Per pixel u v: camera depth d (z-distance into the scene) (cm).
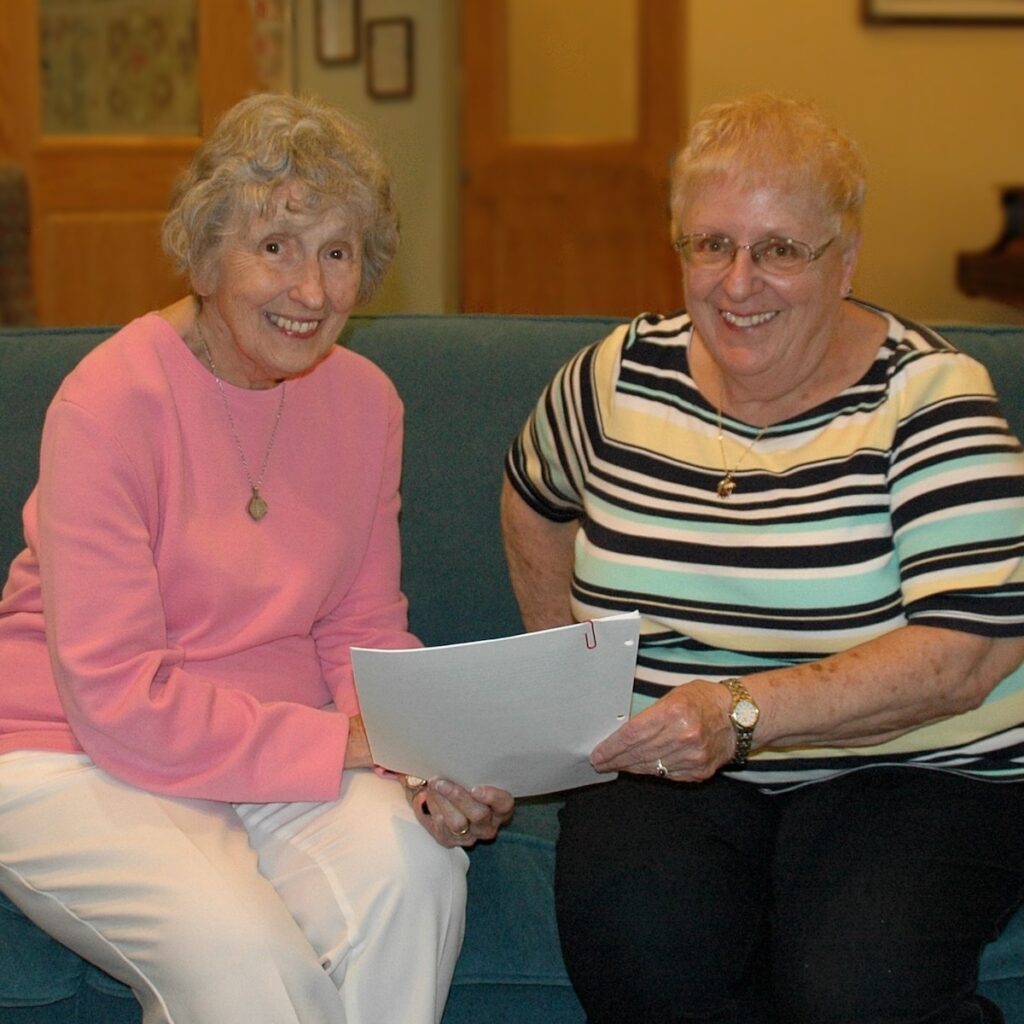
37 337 199
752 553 153
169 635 155
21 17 437
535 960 153
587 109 554
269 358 152
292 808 152
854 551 150
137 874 137
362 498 167
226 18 457
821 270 149
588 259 561
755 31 561
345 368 170
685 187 154
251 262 147
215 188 146
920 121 578
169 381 154
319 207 146
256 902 135
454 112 569
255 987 130
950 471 146
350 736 153
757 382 154
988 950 146
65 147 451
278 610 157
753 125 150
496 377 198
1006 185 566
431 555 194
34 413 192
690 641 157
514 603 193
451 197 576
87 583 143
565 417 172
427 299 583
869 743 148
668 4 533
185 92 466
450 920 145
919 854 143
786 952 139
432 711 133
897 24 566
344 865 143
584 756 141
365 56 586
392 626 169
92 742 144
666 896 143
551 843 161
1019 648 146
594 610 162
